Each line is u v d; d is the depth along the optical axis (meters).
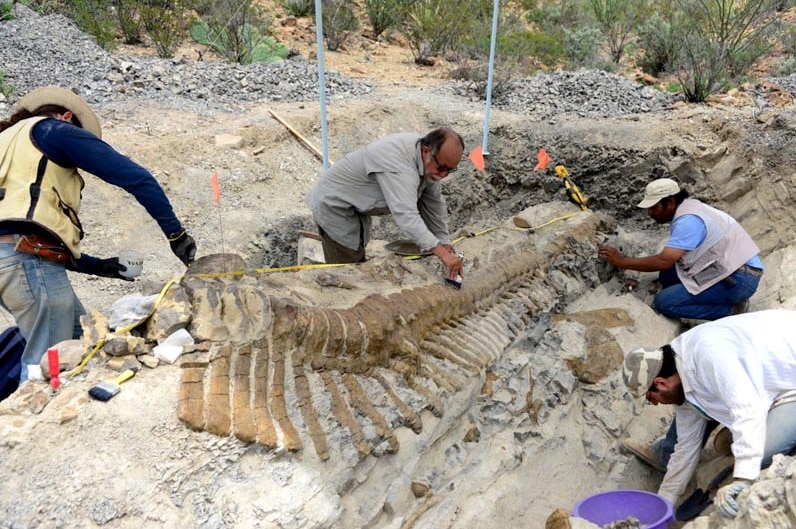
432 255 4.62
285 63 9.20
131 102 7.50
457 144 3.79
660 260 4.95
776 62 11.35
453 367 3.79
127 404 2.66
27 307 3.10
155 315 3.01
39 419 2.54
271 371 2.98
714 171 6.61
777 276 5.50
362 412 3.17
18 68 7.50
